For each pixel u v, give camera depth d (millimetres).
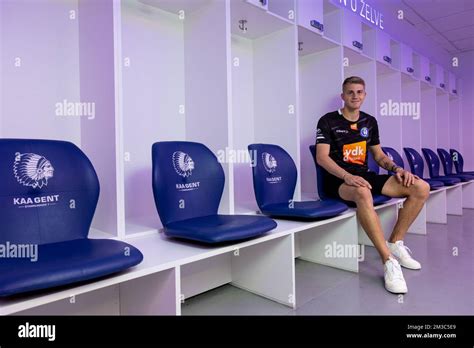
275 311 1519
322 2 2451
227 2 1720
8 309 736
